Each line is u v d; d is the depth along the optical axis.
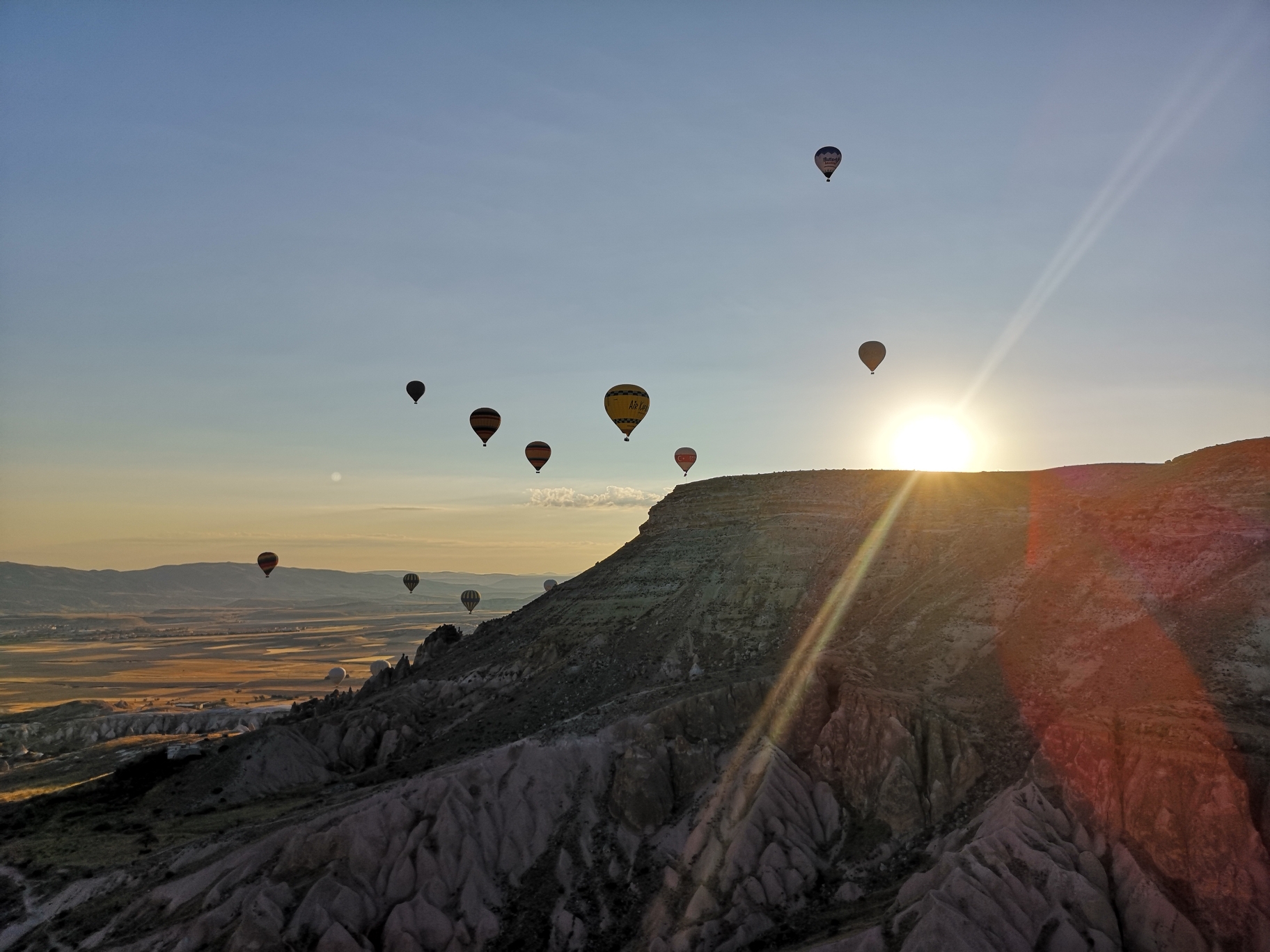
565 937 52.22
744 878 51.53
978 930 40.88
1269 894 38.00
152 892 60.91
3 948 59.72
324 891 54.41
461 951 52.34
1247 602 50.28
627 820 58.88
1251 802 40.12
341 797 71.62
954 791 51.78
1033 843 43.97
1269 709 43.53
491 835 58.47
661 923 50.88
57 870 68.06
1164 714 45.50
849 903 48.84
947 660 59.41
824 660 65.19
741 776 58.06
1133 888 40.88
